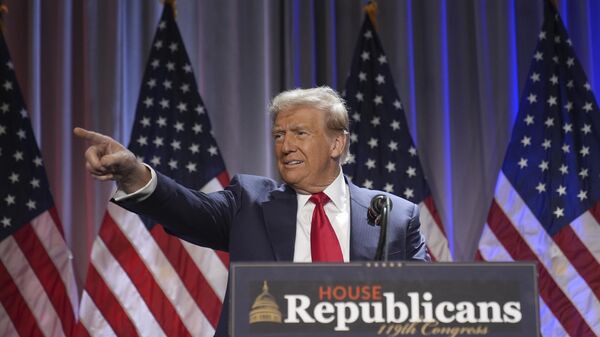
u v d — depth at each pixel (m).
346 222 5.41
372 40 12.30
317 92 5.66
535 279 3.26
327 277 3.21
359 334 3.18
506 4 12.96
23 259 10.84
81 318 10.74
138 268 11.03
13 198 10.97
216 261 11.28
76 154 12.16
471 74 13.19
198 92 11.96
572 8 13.11
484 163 12.70
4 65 11.24
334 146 5.61
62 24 12.23
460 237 12.80
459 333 3.21
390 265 3.24
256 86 12.78
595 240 11.31
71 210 12.05
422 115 13.02
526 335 3.22
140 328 10.84
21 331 10.66
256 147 12.65
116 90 12.23
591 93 11.84
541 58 12.05
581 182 11.53
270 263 3.21
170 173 11.50
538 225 11.45
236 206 5.42
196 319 11.02
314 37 12.80
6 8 11.40
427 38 13.19
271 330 3.16
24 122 11.21
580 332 11.04
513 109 12.79
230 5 12.89
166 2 12.17
